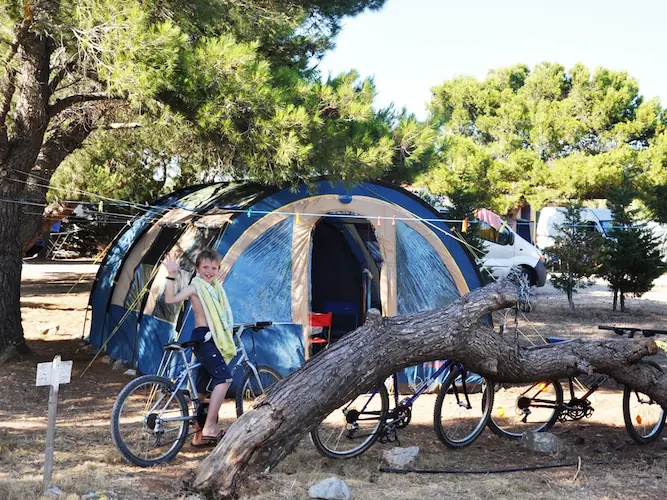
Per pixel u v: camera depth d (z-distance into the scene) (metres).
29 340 11.80
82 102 10.71
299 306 8.70
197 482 5.02
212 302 5.84
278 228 8.70
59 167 13.20
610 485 5.57
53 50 9.43
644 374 6.89
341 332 10.80
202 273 5.93
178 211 10.29
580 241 18.02
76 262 29.92
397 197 9.34
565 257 17.86
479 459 6.29
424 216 9.46
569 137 29.03
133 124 10.84
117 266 11.11
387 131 8.46
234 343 6.18
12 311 10.03
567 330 14.61
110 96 8.33
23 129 9.43
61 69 9.59
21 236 10.14
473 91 31.86
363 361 5.67
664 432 7.40
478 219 16.70
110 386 8.71
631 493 5.37
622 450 6.73
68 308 16.20
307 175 8.38
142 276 10.00
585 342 6.84
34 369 9.30
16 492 4.64
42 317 14.59
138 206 11.16
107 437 6.36
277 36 10.35
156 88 7.44
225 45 7.65
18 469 5.25
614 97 28.62
